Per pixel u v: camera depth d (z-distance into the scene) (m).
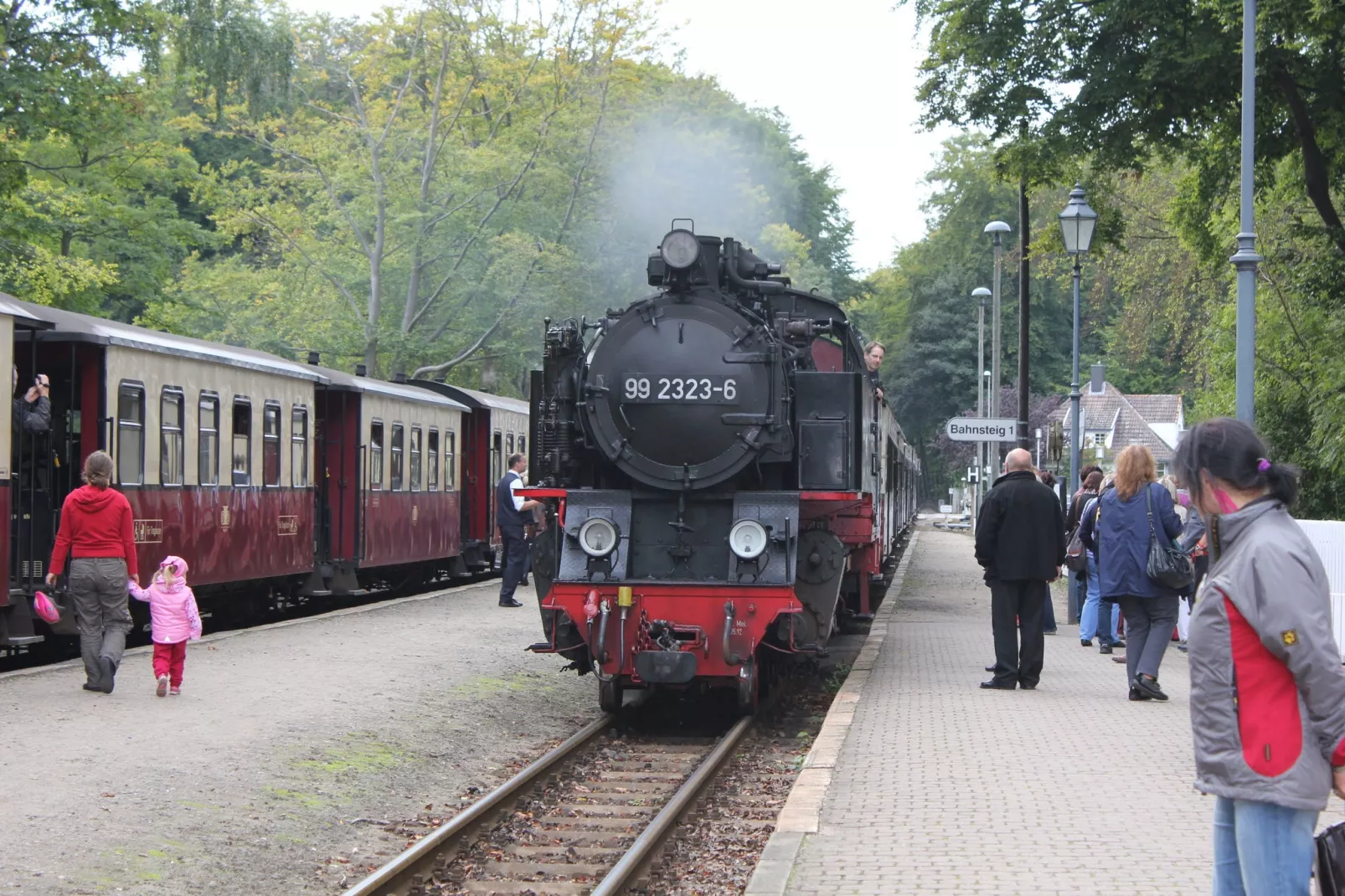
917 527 62.09
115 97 27.88
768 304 13.66
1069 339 77.19
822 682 14.79
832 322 13.88
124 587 11.92
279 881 7.27
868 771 8.91
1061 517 12.60
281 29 32.59
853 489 12.88
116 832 7.61
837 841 7.15
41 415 13.13
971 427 21.83
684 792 8.90
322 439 22.02
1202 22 19.81
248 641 15.95
